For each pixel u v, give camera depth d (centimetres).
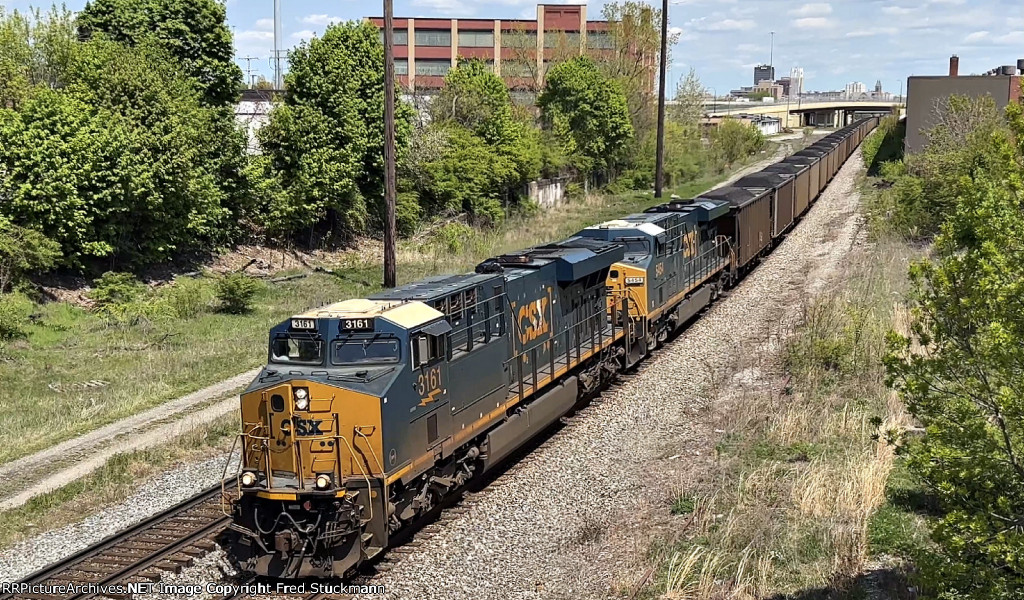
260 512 1205
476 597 1147
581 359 1947
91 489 1577
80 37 3662
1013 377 810
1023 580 797
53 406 2006
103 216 2966
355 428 1186
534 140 5462
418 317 1312
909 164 4784
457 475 1448
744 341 2481
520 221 4903
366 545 1195
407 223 4391
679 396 2028
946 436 855
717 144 8056
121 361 2378
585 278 2005
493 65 10262
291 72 3981
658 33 7244
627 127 6259
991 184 878
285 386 1190
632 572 1177
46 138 2823
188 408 2031
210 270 3506
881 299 2620
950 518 805
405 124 4216
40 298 2822
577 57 6278
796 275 3338
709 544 1255
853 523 1292
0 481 1622
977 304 809
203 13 3666
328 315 1288
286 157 3922
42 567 1262
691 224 2755
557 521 1386
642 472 1580
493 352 1553
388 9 2717
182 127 3219
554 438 1795
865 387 1942
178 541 1301
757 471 1505
